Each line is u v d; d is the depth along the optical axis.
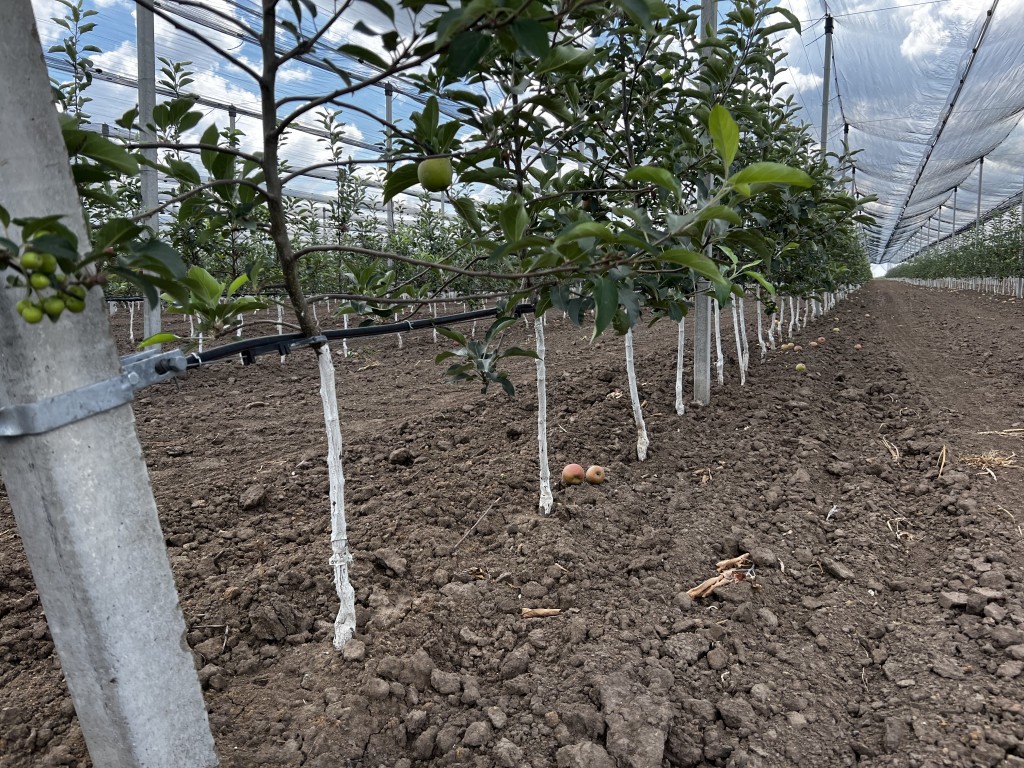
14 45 1.21
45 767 1.73
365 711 2.01
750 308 14.60
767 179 1.48
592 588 2.80
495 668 2.30
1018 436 4.71
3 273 1.22
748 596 2.74
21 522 1.39
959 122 15.84
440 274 4.61
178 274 1.27
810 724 2.08
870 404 5.87
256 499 3.54
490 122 2.03
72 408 1.31
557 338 10.09
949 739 1.93
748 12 3.44
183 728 1.59
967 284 33.22
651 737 1.91
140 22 5.69
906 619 2.62
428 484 3.79
